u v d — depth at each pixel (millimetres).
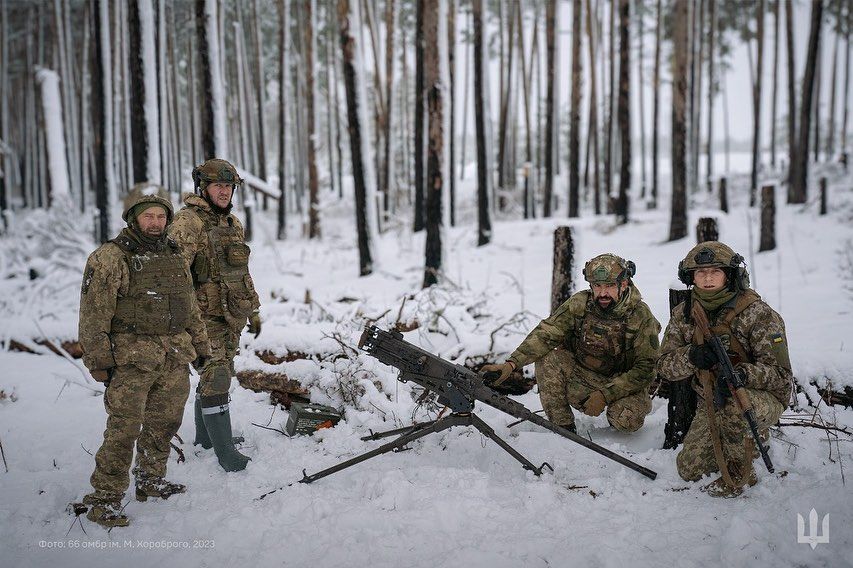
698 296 3363
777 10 27078
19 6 26719
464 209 24750
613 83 23891
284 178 19391
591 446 3416
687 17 11586
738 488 3061
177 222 3576
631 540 2707
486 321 5762
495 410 4523
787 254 9875
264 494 3307
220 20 16812
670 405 3775
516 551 2666
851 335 5020
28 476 3691
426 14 8602
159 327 3162
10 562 2740
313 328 5363
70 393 5270
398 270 10578
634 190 31906
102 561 2750
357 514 3004
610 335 3961
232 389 5066
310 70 18047
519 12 23109
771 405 3188
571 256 5332
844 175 23125
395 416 4352
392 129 21031
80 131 26250
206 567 2680
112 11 17812
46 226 10906
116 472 3123
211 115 9945
